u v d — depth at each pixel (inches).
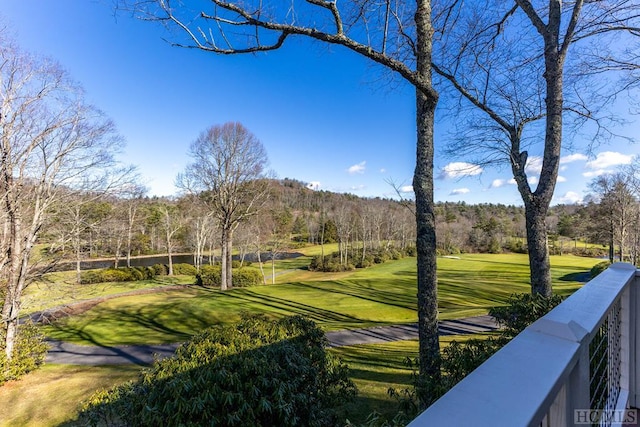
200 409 99.0
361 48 136.4
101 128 384.8
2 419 229.8
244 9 124.6
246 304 575.5
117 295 699.4
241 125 780.0
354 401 166.4
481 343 111.6
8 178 315.3
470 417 22.3
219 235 1108.5
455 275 893.2
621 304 77.0
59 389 274.2
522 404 23.4
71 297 390.3
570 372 30.5
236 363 114.1
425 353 143.1
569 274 892.0
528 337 33.9
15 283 322.3
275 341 135.9
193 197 839.1
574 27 175.0
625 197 743.1
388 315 508.4
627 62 187.0
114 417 139.4
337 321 473.7
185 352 123.0
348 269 1214.3
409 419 75.3
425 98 156.9
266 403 105.9
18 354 310.8
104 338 433.1
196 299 616.7
